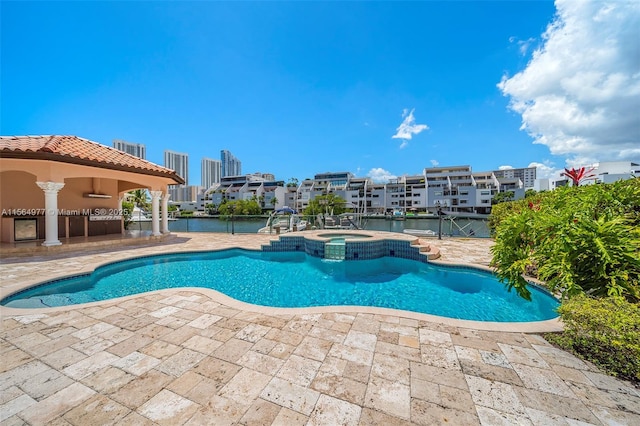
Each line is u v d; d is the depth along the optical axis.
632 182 3.81
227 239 12.12
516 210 7.79
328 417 1.79
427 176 51.25
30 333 3.05
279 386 2.12
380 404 1.92
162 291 4.57
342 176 61.78
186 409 1.87
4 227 8.87
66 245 8.55
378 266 7.95
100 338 2.93
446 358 2.53
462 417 1.79
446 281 6.53
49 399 1.96
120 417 1.79
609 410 1.85
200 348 2.71
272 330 3.12
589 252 2.86
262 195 61.78
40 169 8.05
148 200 22.14
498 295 5.60
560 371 2.31
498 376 2.24
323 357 2.54
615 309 2.39
